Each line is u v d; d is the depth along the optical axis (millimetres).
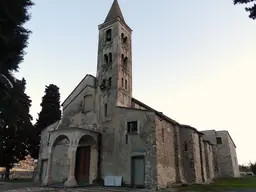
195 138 33406
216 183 30406
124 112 27125
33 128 40312
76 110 31875
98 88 31062
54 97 45844
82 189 21172
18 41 12758
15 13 12242
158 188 21906
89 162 27375
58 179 29172
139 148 24453
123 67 31766
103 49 33281
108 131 27656
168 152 26734
